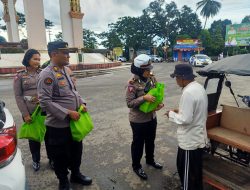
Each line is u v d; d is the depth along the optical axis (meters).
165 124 5.91
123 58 48.09
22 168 2.03
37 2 20.91
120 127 5.73
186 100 2.50
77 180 3.37
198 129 2.60
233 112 3.34
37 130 3.38
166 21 54.59
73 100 2.98
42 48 21.45
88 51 27.19
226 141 3.04
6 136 1.99
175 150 4.43
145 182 3.38
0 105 2.44
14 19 29.17
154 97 3.11
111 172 3.68
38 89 2.82
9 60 20.83
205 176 2.91
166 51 52.06
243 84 12.30
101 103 8.30
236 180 2.79
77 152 3.25
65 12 23.55
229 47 46.81
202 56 25.73
